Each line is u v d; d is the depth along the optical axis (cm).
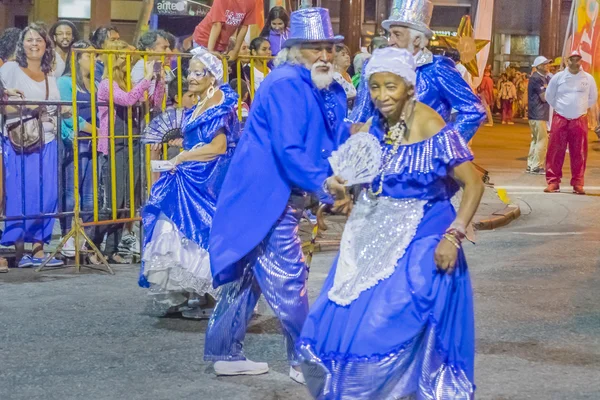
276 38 1401
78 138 1031
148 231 809
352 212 540
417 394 509
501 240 1258
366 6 4088
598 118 2655
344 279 523
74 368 702
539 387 662
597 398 641
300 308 646
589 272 1052
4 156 1055
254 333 793
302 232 1230
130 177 1073
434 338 506
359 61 1434
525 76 4459
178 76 1056
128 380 676
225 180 640
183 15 1741
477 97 714
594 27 2502
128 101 1046
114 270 1053
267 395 645
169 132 875
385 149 530
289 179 627
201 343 767
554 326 821
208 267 787
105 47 1084
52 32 1215
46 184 1076
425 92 714
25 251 1123
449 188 538
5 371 695
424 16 711
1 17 3008
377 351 500
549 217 1488
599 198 1706
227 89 795
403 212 526
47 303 897
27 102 1034
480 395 643
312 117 610
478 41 1122
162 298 825
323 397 511
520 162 2344
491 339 778
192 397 640
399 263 517
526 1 4738
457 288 519
